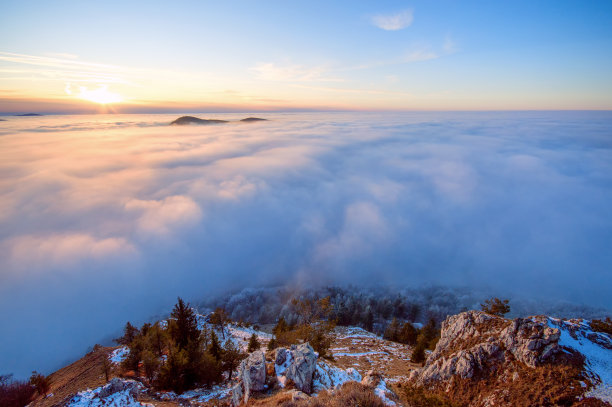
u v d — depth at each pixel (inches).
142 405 1300.4
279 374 1334.9
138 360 1840.6
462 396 1301.7
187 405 1359.5
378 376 1284.4
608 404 965.2
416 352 2197.3
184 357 1592.0
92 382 1685.5
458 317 1678.2
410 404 1190.3
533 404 1067.3
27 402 1700.3
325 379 1305.4
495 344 1379.2
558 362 1176.2
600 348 1229.1
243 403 1197.7
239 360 1812.3
